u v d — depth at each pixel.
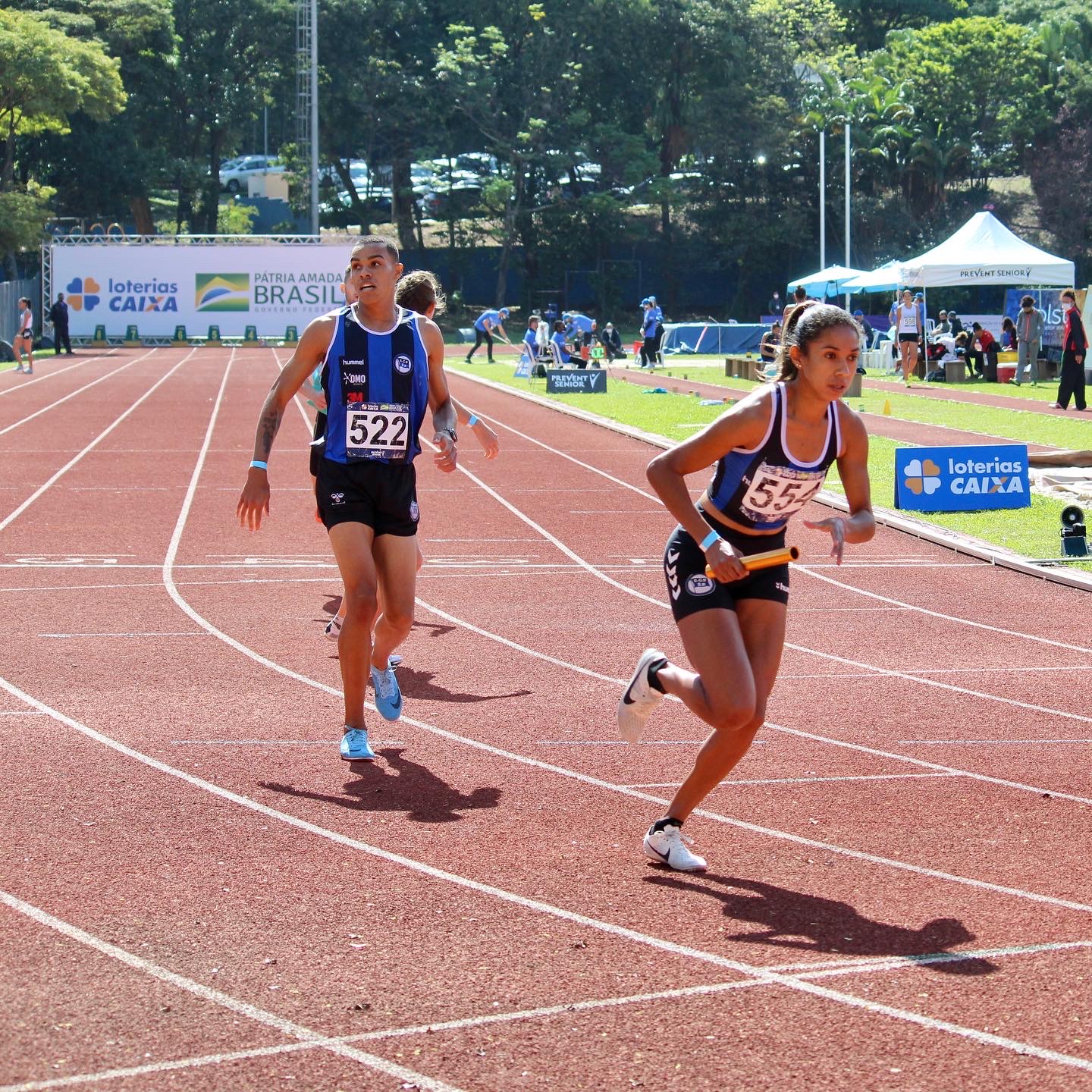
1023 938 3.90
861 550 11.18
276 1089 3.01
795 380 4.24
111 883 4.31
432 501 13.88
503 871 4.46
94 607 8.88
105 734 6.08
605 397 25.55
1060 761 5.84
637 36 63.09
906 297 29.58
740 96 63.06
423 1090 3.00
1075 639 8.29
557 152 62.78
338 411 5.65
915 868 4.52
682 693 4.50
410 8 63.41
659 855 4.51
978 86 62.66
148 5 58.56
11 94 46.88
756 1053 3.18
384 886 4.31
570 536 11.98
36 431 19.83
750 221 63.97
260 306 53.09
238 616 8.67
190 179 63.19
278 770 5.60
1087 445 17.12
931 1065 3.12
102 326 52.25
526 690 7.03
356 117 63.00
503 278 64.06
